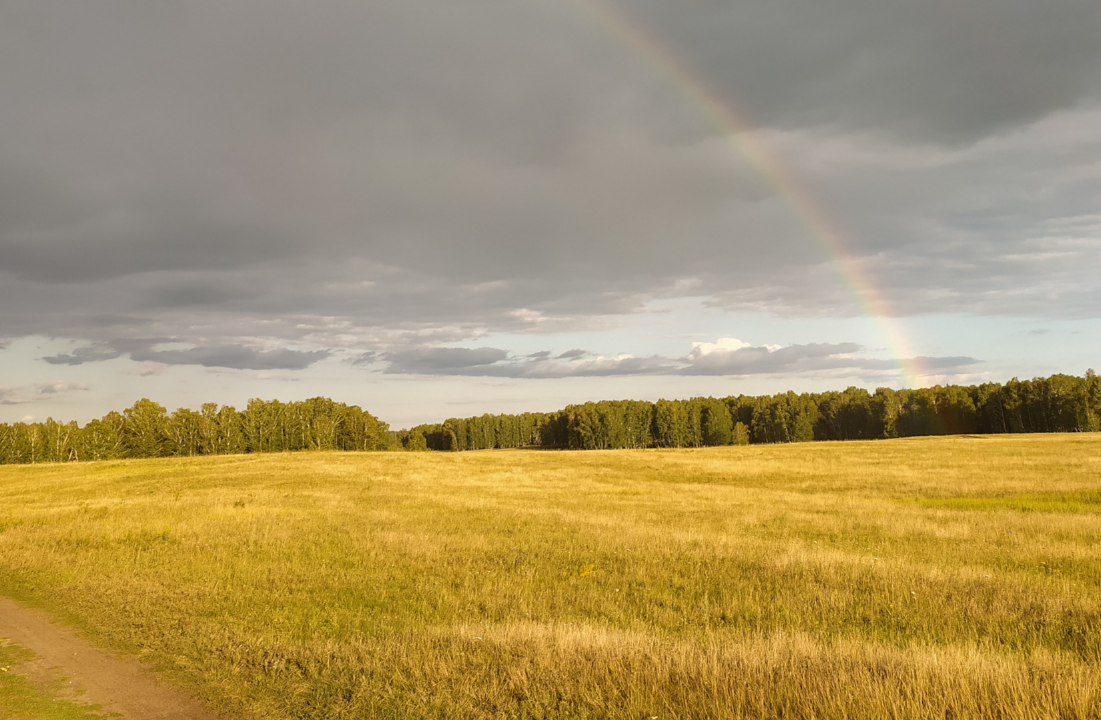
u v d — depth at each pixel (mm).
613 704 6305
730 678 6621
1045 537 18109
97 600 11914
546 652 7820
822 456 65062
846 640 8750
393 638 9094
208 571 14680
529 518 24594
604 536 19281
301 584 13383
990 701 5898
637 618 10547
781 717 5961
